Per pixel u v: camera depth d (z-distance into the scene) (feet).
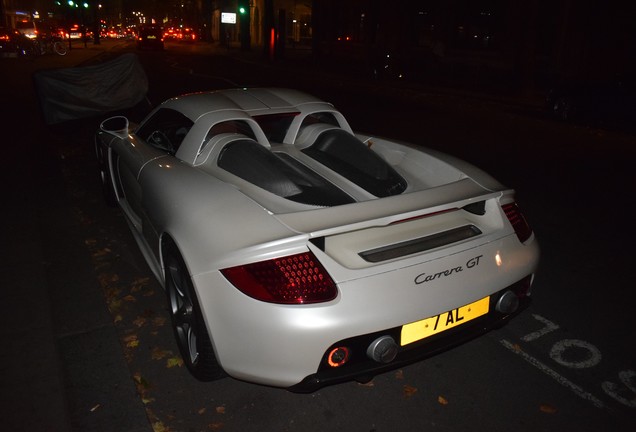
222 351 6.90
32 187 17.75
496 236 7.84
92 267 12.01
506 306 7.67
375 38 77.71
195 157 9.62
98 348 9.09
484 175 9.19
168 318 10.18
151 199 9.11
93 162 21.63
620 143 30.14
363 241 7.25
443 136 30.14
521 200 18.47
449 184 8.34
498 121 36.68
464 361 9.18
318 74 70.90
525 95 51.19
